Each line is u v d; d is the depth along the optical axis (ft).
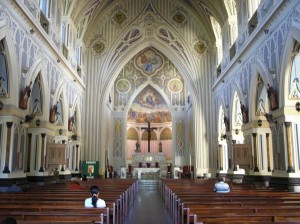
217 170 76.79
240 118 63.26
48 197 26.78
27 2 42.93
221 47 76.38
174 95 107.14
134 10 84.33
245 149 53.67
